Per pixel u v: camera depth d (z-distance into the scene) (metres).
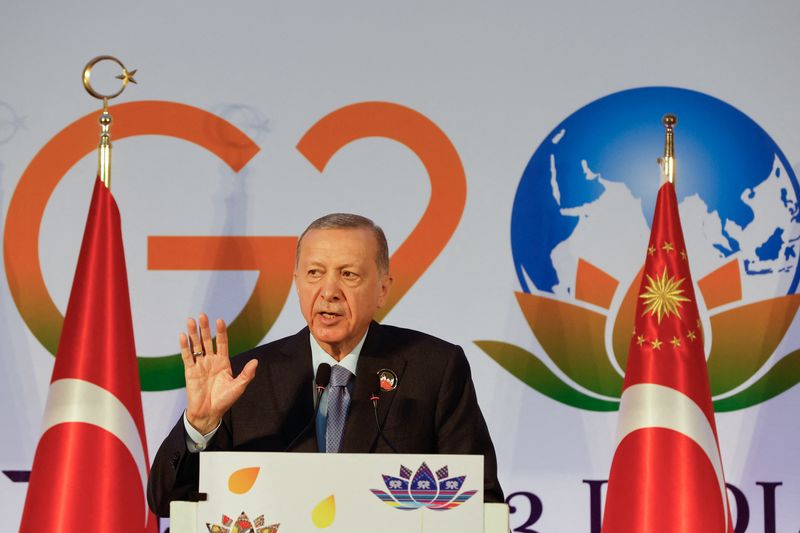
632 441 7.65
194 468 6.26
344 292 6.63
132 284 9.48
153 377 9.41
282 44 9.74
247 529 5.18
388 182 9.59
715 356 9.29
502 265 9.48
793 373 9.24
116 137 9.62
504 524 5.25
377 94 9.68
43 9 9.77
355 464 5.23
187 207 9.56
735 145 9.48
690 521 7.35
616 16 9.66
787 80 9.56
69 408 7.25
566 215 9.48
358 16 9.77
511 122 9.61
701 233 9.41
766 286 9.33
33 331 9.44
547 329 9.38
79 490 7.09
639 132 9.52
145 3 9.77
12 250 9.51
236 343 9.45
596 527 9.20
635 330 7.95
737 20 9.64
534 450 9.27
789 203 9.41
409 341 7.08
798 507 9.14
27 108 9.66
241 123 9.66
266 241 9.54
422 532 5.19
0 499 9.27
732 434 9.21
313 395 6.78
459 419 6.86
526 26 9.70
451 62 9.69
